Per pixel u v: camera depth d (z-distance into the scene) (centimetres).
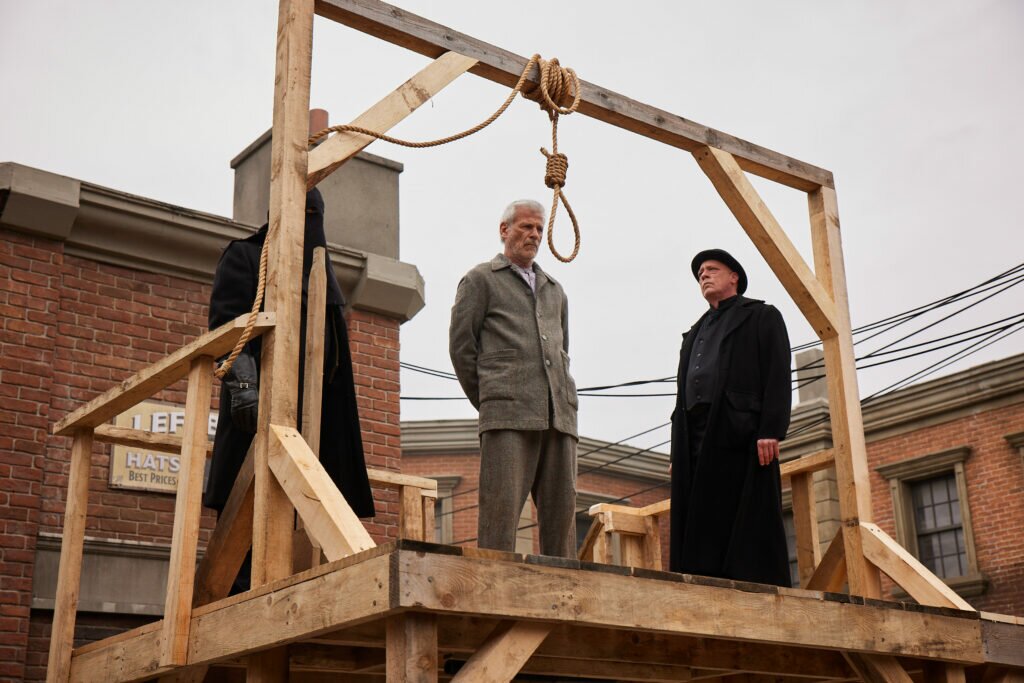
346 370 418
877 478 1672
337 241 888
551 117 460
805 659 427
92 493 715
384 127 397
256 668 334
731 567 447
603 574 309
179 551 356
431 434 1888
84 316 742
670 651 388
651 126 486
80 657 412
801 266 507
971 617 407
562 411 431
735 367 476
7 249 719
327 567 292
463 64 433
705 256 508
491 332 432
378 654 375
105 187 748
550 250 454
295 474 324
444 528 1861
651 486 1997
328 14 408
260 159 945
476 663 287
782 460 1759
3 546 666
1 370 697
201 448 366
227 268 424
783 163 523
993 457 1542
